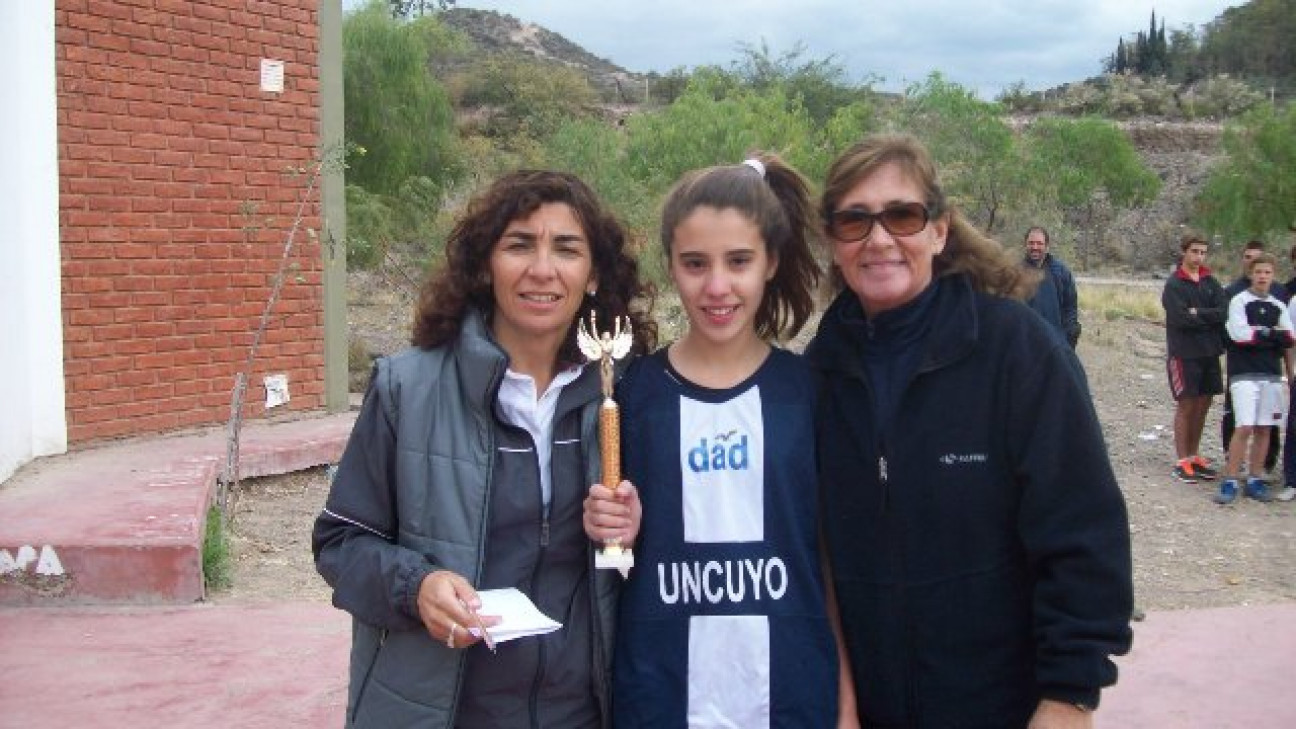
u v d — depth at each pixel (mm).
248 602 5879
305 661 5004
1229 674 5039
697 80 27109
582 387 2578
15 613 5531
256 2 9047
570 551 2559
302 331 9625
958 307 2475
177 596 5723
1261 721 4539
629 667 2492
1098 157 45969
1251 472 9867
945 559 2445
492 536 2498
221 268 8969
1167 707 4676
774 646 2449
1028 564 2443
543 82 57969
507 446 2514
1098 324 21875
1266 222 37906
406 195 21297
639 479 2527
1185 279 10188
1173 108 72938
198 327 8836
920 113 29547
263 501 8062
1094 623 2316
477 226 2562
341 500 2521
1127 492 9836
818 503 2566
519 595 2420
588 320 2701
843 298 2648
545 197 2551
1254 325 9609
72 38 7961
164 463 7613
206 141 8805
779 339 2857
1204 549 8062
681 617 2469
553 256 2551
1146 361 18078
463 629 2256
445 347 2561
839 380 2574
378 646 2504
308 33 9430
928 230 2498
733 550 2467
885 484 2469
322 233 9656
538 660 2500
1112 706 4691
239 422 7621
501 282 2545
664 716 2455
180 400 8750
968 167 29047
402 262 20016
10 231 7352
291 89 9344
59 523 6008
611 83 87125
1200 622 5781
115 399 8320
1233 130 39406
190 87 8680
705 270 2551
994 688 2455
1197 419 10328
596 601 2531
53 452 7859
